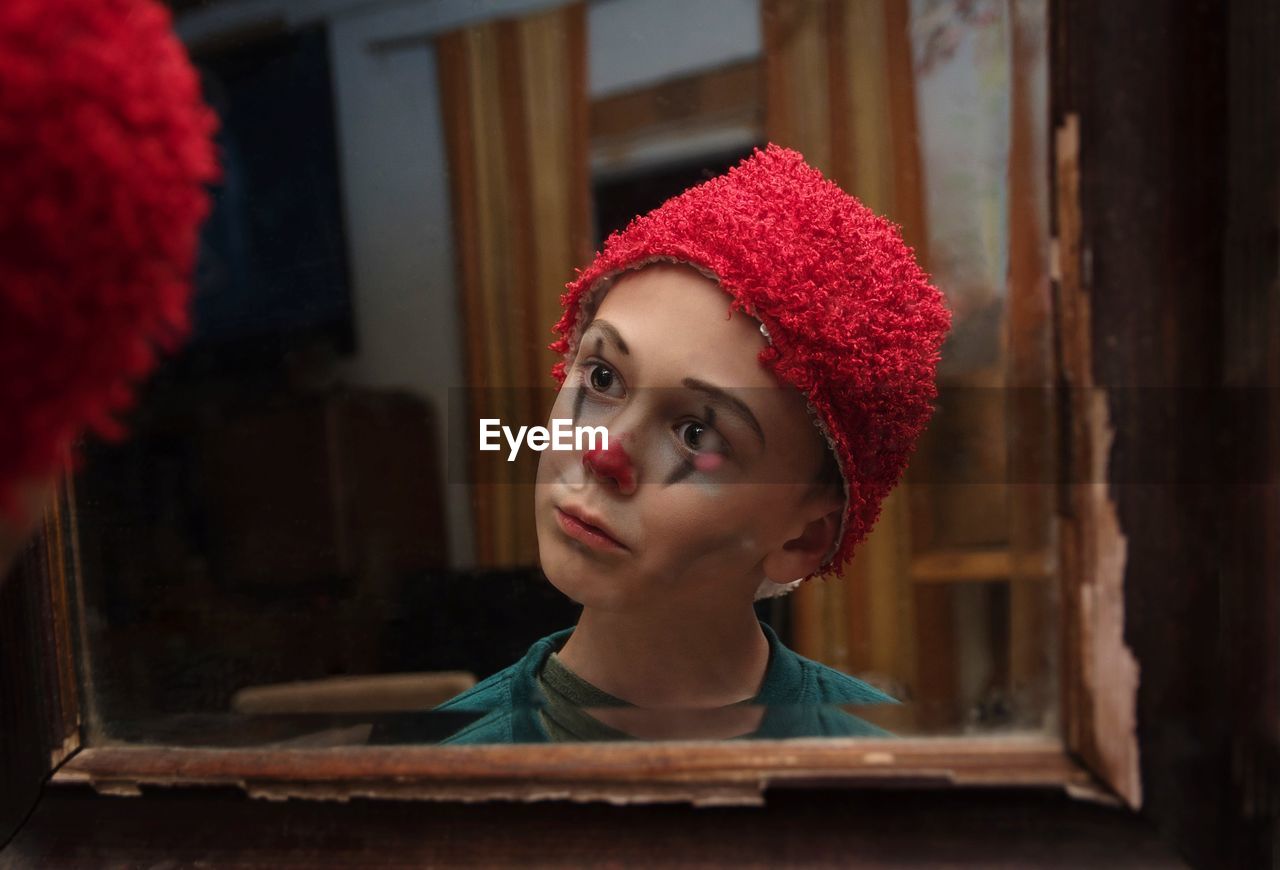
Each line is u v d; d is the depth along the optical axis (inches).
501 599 17.9
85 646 13.5
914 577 15.4
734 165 18.3
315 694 16.1
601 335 14.9
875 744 12.0
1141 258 11.2
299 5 16.4
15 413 6.3
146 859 12.5
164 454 15.2
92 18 6.4
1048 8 11.3
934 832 11.6
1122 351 11.2
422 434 18.1
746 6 17.3
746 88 17.8
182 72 7.1
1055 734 11.7
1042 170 11.6
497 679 16.4
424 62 17.8
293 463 16.9
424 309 18.3
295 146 17.2
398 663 17.1
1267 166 11.0
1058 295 11.4
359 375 17.7
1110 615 11.3
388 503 17.6
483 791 12.0
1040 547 11.9
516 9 17.9
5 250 6.0
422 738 13.5
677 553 14.8
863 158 16.4
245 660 15.6
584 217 19.6
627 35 18.2
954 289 15.2
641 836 11.8
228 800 12.5
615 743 12.4
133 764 12.8
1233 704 11.3
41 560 12.8
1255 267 11.1
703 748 12.1
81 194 6.1
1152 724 11.3
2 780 12.9
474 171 18.5
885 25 15.6
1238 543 11.2
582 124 18.7
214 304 16.0
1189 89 11.1
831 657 17.6
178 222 6.9
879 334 14.7
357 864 12.1
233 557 15.9
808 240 14.7
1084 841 11.4
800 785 11.6
